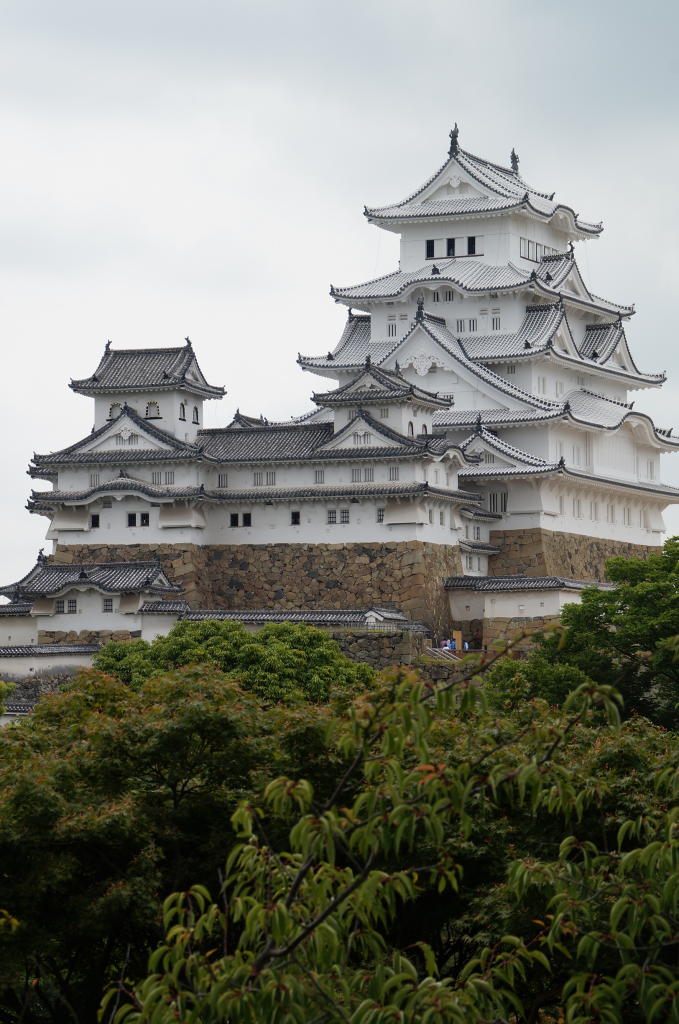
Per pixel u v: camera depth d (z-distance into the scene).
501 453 169.62
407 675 39.53
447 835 58.25
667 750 62.56
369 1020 38.84
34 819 57.69
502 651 39.12
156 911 58.56
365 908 41.78
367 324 196.38
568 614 118.75
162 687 66.81
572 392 191.62
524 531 169.62
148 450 160.38
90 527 160.38
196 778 66.38
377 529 154.62
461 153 195.75
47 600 149.38
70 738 66.19
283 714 64.19
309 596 156.25
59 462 162.00
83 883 60.91
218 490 160.88
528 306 188.62
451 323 188.75
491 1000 42.53
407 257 195.88
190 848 63.72
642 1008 43.94
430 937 61.84
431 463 156.62
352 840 38.91
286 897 40.94
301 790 39.38
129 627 146.62
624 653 117.31
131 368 166.12
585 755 60.81
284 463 157.62
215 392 169.12
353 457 155.00
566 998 43.25
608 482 180.62
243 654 117.69
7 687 83.62
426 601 152.12
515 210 188.88
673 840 42.97
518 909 53.88
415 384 181.38
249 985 39.25
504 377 184.38
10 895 56.91
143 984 40.56
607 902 47.16
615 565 126.06
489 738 44.69
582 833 58.28
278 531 158.38
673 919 43.22
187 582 157.00
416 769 40.12
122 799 60.28
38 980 58.78
